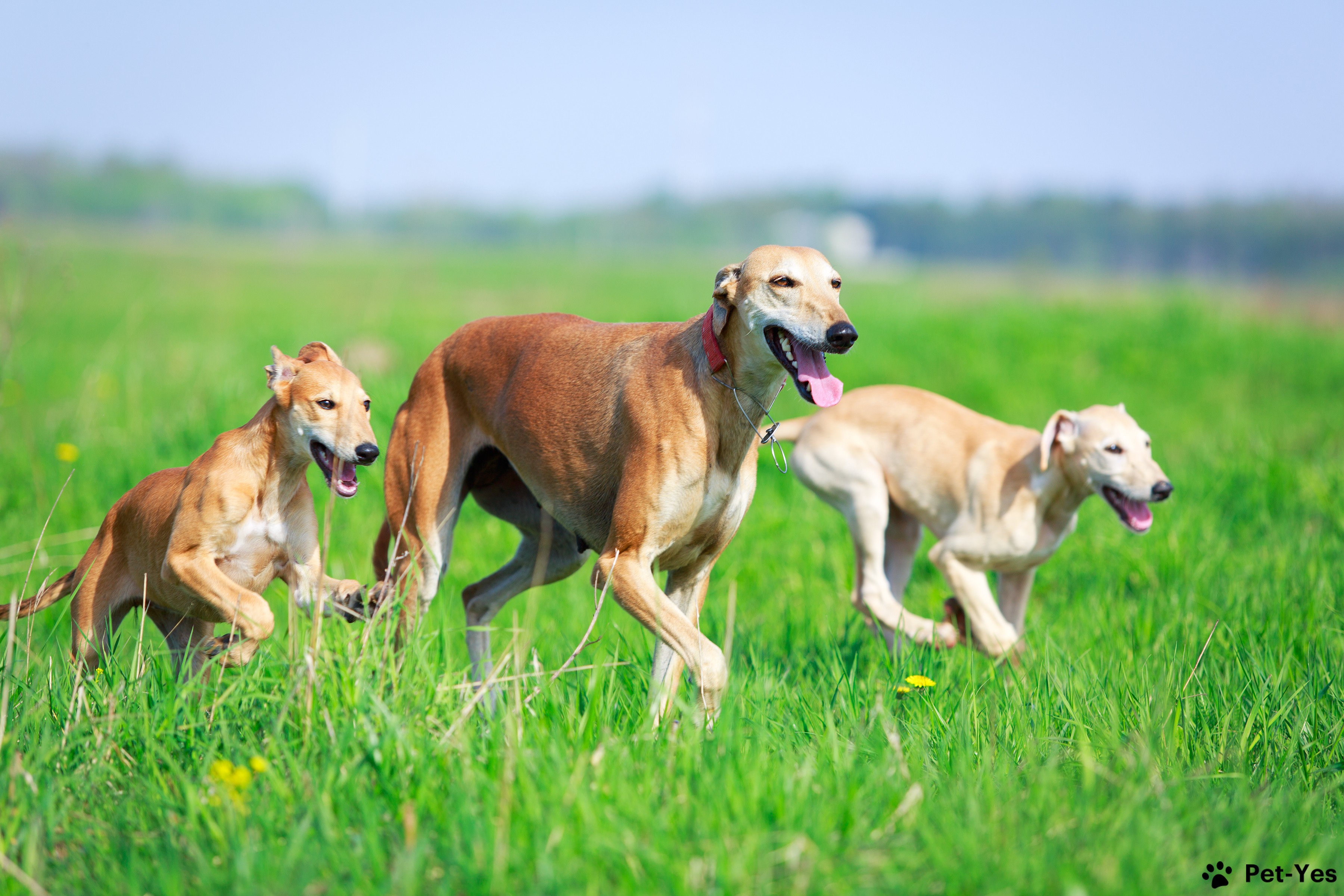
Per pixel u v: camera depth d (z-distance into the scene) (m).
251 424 5.55
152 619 6.07
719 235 151.00
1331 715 5.11
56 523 8.87
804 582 8.16
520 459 5.86
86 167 131.75
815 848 3.58
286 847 3.65
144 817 4.03
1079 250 117.06
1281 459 10.34
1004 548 6.88
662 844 3.59
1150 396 16.52
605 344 5.66
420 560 6.04
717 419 5.23
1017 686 5.48
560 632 7.05
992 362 17.77
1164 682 5.12
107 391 13.41
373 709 4.43
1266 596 6.99
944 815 3.79
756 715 4.91
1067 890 3.34
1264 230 88.50
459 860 3.52
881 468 7.49
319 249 92.06
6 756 4.30
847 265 119.31
